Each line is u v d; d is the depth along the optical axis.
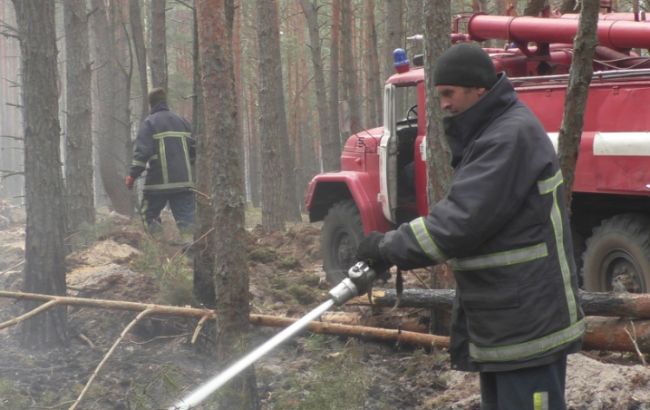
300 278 8.03
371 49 21.58
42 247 5.98
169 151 9.42
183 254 7.02
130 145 15.88
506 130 3.08
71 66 12.34
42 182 5.96
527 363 3.06
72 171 12.00
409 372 5.55
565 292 3.10
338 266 9.02
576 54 5.18
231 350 4.69
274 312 6.95
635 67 7.19
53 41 6.05
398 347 5.99
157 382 5.34
